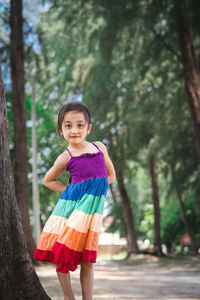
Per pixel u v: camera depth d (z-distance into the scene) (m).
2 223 2.33
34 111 17.50
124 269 14.97
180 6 11.59
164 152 17.78
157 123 15.84
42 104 20.66
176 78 14.15
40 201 19.38
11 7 11.94
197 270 13.08
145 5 12.25
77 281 6.37
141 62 13.52
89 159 2.38
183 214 27.64
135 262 20.05
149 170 23.02
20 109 12.18
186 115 15.78
